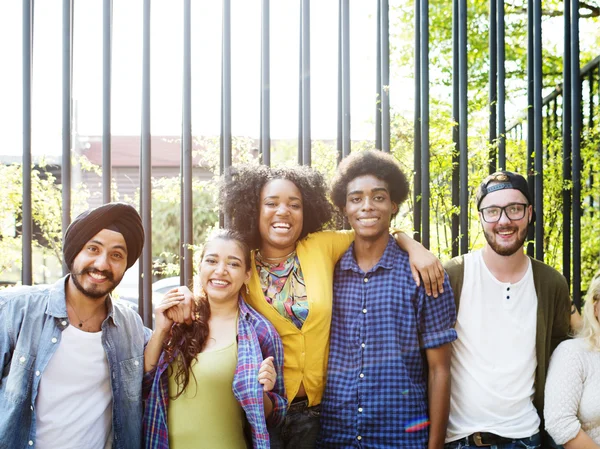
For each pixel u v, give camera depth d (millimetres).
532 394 2293
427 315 2223
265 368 2000
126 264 2064
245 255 2219
